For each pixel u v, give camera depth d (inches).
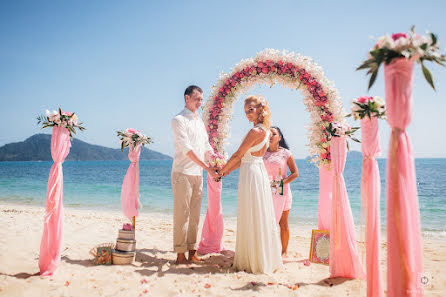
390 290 92.6
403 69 92.3
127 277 132.7
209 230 191.2
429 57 87.5
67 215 341.7
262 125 150.0
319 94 175.3
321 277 142.7
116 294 114.7
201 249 187.2
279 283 129.4
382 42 90.7
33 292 113.5
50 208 133.8
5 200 524.1
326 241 166.7
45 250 131.6
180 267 149.1
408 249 90.0
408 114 92.6
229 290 120.5
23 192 653.3
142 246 196.7
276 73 190.4
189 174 157.0
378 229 116.6
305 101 184.2
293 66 185.9
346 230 142.2
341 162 146.1
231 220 366.6
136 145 173.9
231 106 206.8
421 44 85.1
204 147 173.6
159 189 759.1
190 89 162.6
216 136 204.4
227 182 1090.7
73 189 745.0
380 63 92.7
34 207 433.7
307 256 183.0
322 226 170.6
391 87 94.0
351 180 1114.1
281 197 172.1
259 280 132.0
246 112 153.6
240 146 148.6
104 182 992.9
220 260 166.9
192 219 161.0
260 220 143.6
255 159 150.2
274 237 149.6
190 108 164.6
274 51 189.3
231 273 140.6
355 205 517.0
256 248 143.3
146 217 366.3
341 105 172.9
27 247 171.2
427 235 277.1
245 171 148.3
